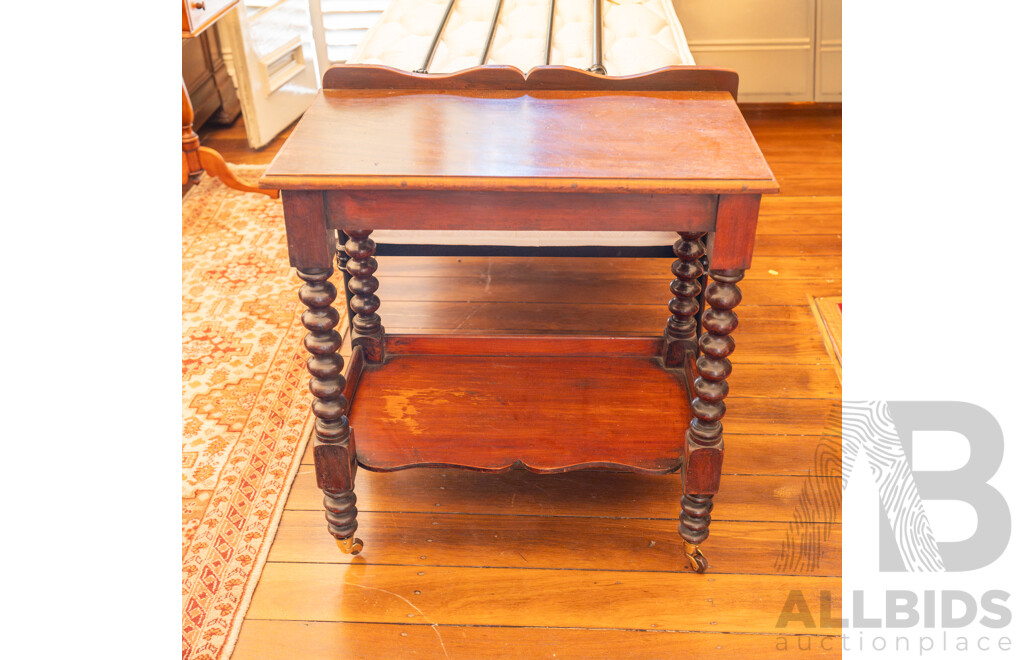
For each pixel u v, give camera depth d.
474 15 2.74
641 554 1.88
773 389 2.33
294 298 2.79
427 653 1.67
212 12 2.95
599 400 1.96
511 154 1.50
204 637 1.70
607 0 2.85
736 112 1.67
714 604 1.76
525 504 2.01
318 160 1.47
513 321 2.62
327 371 1.63
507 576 1.83
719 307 1.54
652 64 2.28
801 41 4.08
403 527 1.95
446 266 2.92
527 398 1.97
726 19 4.05
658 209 1.46
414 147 1.53
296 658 1.67
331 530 1.81
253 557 1.87
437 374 2.05
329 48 4.43
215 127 4.11
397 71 1.75
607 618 1.74
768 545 1.89
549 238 2.27
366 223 1.50
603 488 2.06
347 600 1.78
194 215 3.29
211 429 2.23
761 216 3.21
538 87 1.77
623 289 2.80
